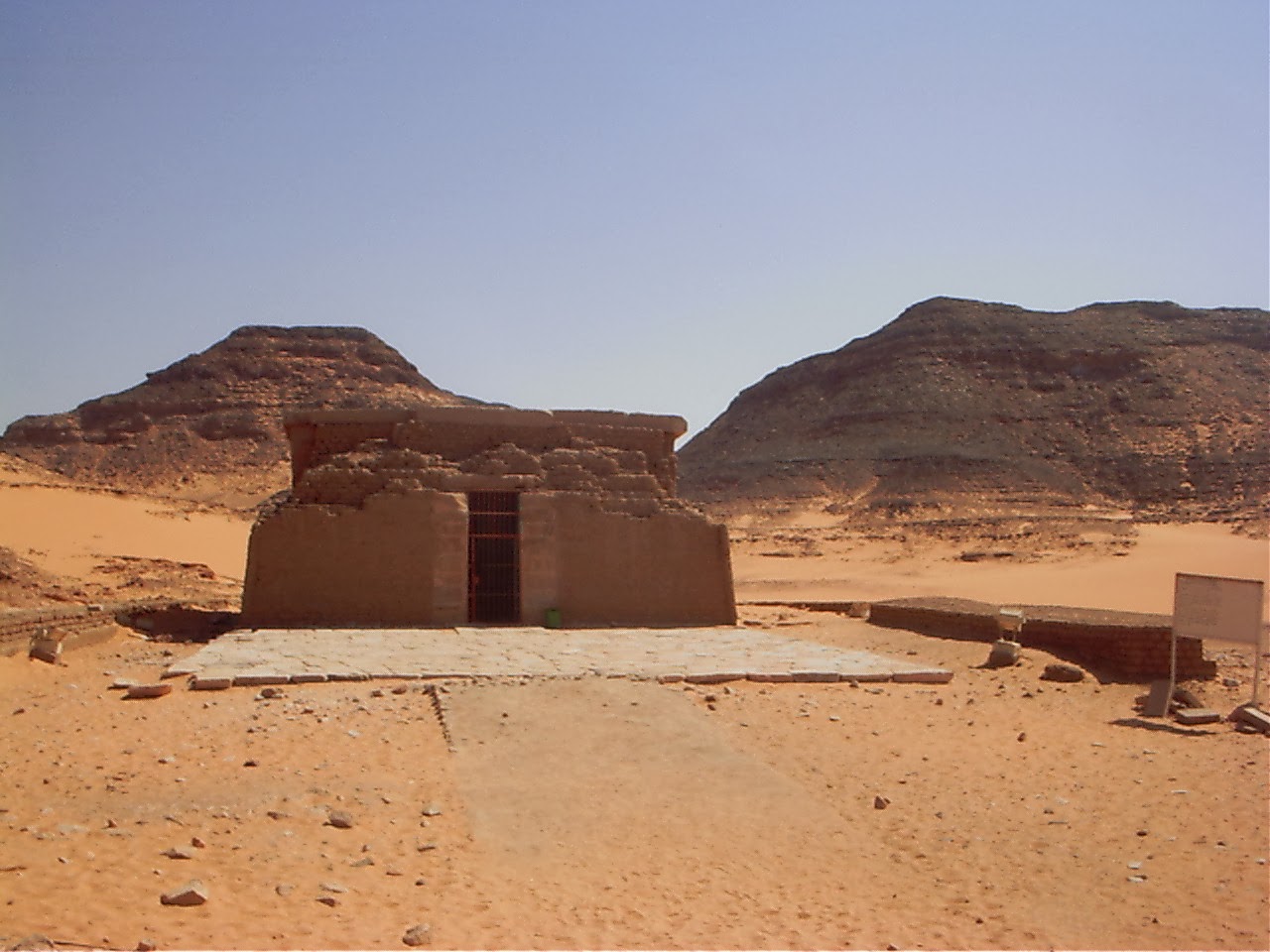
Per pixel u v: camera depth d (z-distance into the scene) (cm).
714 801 1138
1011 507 11394
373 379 15925
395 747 1309
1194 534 7838
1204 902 892
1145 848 1014
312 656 1927
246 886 862
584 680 1695
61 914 777
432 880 907
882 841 1034
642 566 2595
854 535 9031
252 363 15462
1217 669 2045
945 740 1417
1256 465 12662
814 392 16938
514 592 2611
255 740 1320
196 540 5247
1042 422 14762
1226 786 1207
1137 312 17575
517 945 791
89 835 948
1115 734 1473
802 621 2836
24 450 14250
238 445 13850
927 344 16425
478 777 1198
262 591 2430
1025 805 1138
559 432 2698
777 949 802
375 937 786
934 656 2153
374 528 2467
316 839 977
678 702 1564
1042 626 2136
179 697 1580
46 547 4356
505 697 1563
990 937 830
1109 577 5256
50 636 1841
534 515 2550
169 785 1111
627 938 812
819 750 1345
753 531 10594
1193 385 15162
